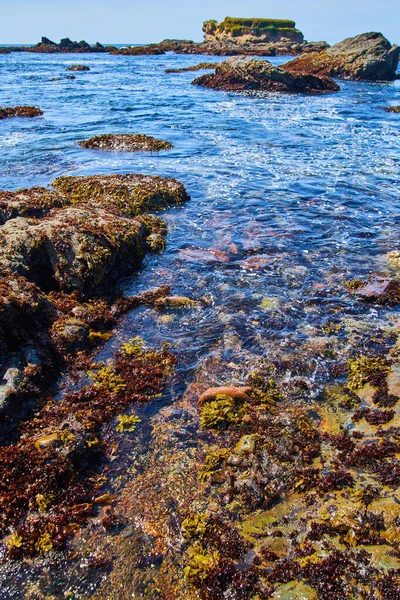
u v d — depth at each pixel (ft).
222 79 147.64
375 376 22.36
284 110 106.83
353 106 114.52
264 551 14.79
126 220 36.91
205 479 17.43
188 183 52.49
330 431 19.49
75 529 15.66
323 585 13.66
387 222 42.50
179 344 25.45
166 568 14.52
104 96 122.72
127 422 20.18
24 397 20.61
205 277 32.48
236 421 20.04
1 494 16.53
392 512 15.40
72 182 48.88
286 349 24.86
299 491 16.83
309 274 32.91
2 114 88.74
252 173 56.80
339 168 59.62
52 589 13.93
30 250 29.89
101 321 27.12
